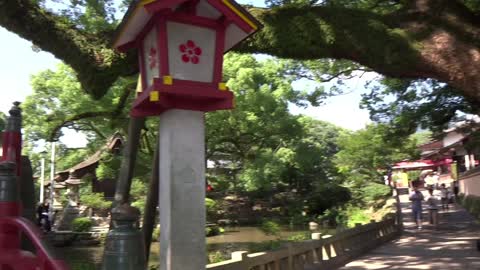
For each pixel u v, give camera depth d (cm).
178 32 493
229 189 3806
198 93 488
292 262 913
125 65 672
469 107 1622
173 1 473
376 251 1365
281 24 673
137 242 395
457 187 3934
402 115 1798
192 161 500
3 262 437
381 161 3694
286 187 4003
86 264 1219
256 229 3303
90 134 2675
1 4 638
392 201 2666
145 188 3091
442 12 666
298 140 3002
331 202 3744
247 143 2808
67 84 1989
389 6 956
